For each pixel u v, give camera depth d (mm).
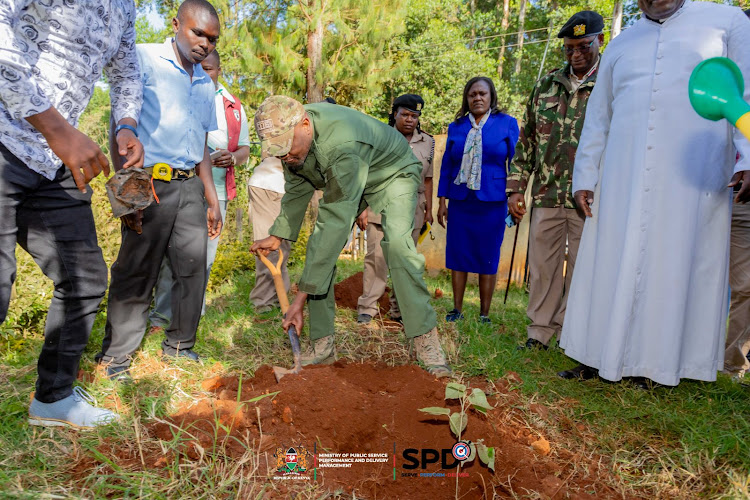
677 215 2848
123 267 2865
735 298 3506
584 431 2666
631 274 2922
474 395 2350
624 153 3016
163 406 2559
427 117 20531
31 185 2049
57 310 2268
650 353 2949
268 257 4566
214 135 4254
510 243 7922
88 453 2145
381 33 13516
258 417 2252
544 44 26906
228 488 1967
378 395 2646
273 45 12625
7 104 1747
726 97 1579
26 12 1918
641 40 3021
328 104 2936
